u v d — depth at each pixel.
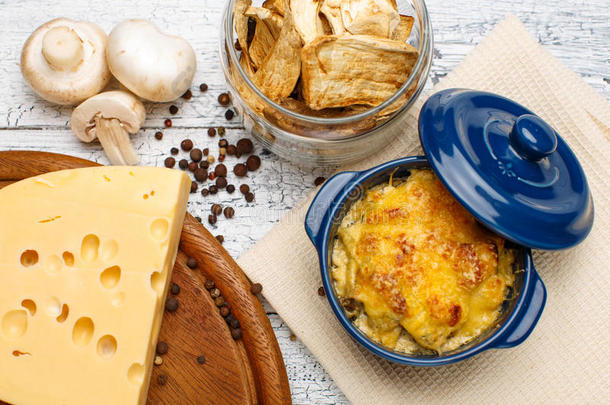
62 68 0.45
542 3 0.49
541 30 0.49
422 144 0.40
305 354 0.46
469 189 0.39
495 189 0.39
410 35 0.44
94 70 0.46
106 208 0.43
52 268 0.43
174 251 0.44
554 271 0.45
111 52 0.45
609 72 0.49
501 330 0.40
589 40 0.49
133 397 0.42
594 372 0.44
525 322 0.40
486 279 0.40
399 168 0.42
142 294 0.42
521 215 0.39
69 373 0.42
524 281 0.40
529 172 0.39
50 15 0.49
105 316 0.42
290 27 0.40
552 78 0.46
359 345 0.45
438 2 0.49
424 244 0.40
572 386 0.44
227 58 0.42
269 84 0.42
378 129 0.43
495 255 0.41
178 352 0.43
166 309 0.44
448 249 0.40
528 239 0.39
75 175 0.44
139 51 0.45
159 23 0.49
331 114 0.43
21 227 0.43
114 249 0.43
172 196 0.43
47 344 0.42
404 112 0.43
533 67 0.46
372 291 0.40
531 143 0.38
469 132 0.40
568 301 0.44
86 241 0.44
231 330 0.44
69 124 0.48
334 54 0.39
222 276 0.44
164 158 0.48
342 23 0.41
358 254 0.41
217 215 0.47
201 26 0.49
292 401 0.46
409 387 0.44
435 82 0.48
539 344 0.44
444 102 0.40
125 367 0.42
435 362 0.40
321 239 0.41
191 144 0.48
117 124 0.46
